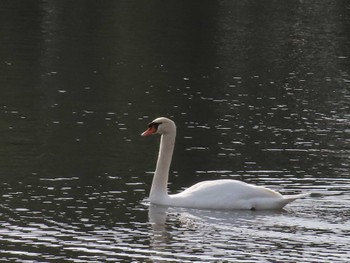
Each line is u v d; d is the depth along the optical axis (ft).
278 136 71.56
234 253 45.52
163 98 85.61
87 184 56.49
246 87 92.53
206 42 119.24
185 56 109.09
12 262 43.50
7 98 82.99
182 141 68.95
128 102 83.20
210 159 63.72
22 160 61.87
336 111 82.12
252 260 44.65
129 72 98.17
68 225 48.88
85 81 92.48
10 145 65.92
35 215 50.34
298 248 46.32
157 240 47.16
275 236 48.14
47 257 44.29
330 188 57.16
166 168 53.57
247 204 52.80
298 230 49.16
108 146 66.54
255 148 67.31
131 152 65.00
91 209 51.67
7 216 49.98
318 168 61.77
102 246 46.06
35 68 98.17
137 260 44.29
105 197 54.08
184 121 76.13
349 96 89.56
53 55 106.11
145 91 88.63
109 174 59.00
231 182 53.78
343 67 106.22
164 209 52.47
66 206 52.06
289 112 81.25
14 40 114.52
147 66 102.06
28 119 74.84
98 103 82.23
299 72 102.01
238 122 76.43
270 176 59.62
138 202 53.47
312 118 78.95
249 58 109.40
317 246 46.73
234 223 50.24
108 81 92.99
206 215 51.62
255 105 83.87
